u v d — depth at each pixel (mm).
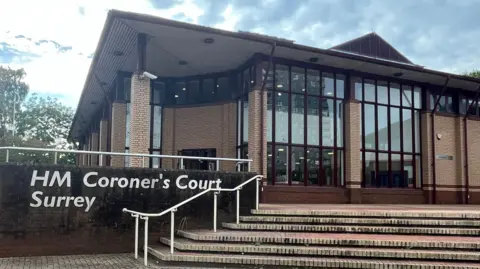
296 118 17672
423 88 20875
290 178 17234
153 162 19531
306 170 17578
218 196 11508
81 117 30688
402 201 19484
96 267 8633
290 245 9266
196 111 19719
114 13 12633
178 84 20250
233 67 18531
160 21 13273
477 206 17547
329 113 18359
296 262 8414
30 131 59688
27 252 9797
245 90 18062
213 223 11281
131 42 14945
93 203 10453
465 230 9836
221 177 11641
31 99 62000
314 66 18000
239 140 18359
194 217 11297
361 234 10023
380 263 8133
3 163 9742
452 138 21375
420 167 20516
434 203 20203
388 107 19859
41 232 9945
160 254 9141
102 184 10570
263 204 15516
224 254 9039
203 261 8734
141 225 10852
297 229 10430
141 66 14320
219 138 19078
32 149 9867
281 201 16844
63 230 10133
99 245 10414
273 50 15727
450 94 21812
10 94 56344
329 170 18078
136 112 14297
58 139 62312
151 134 19734
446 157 21016
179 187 11266
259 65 16672
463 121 21594
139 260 9438
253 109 16719
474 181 21641
